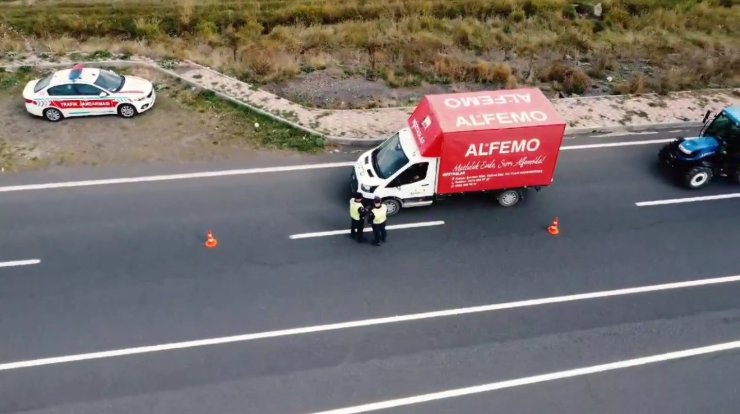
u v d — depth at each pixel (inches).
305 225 661.3
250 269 606.5
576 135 826.8
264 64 944.3
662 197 720.3
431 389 507.5
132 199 683.4
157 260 610.9
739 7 1288.1
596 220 684.1
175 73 904.3
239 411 485.7
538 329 560.4
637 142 813.9
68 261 604.1
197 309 564.1
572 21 1200.2
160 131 794.2
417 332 553.0
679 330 564.7
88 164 731.4
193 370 513.7
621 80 985.5
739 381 523.8
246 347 534.0
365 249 635.5
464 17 1213.1
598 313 577.9
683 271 625.9
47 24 1093.8
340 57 1018.1
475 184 656.4
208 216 665.6
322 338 544.1
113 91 796.0
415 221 673.0
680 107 887.1
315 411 487.8
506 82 956.0
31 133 775.7
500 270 618.2
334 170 745.6
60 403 486.6
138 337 537.3
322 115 840.9
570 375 523.2
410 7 1213.1
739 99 914.7
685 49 1105.4
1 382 498.6
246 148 774.5
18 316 549.3
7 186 690.8
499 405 498.3
